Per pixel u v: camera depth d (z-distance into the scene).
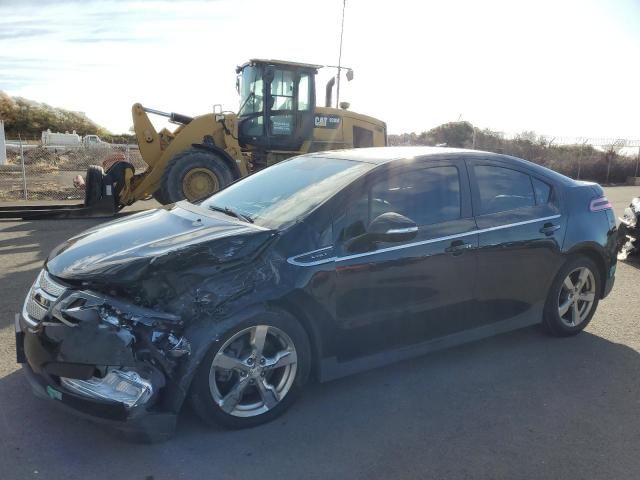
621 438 3.13
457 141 25.67
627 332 4.85
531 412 3.40
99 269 2.81
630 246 7.58
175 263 2.83
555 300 4.48
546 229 4.27
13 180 17.84
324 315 3.25
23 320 3.03
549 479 2.75
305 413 3.32
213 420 3.01
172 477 2.68
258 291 2.99
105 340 2.68
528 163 4.45
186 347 2.82
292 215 3.36
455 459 2.89
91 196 10.55
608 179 26.11
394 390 3.65
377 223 3.29
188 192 10.45
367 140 12.85
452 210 3.86
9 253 7.30
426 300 3.66
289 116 11.63
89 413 2.74
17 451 2.84
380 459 2.87
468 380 3.82
